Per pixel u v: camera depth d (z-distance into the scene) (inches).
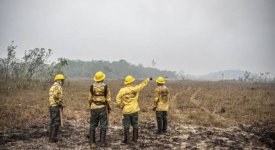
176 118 532.7
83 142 354.9
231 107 683.4
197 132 426.9
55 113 346.9
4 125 430.0
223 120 526.6
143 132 418.0
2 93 808.3
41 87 1035.3
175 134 410.9
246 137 402.9
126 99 354.9
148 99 826.2
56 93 343.6
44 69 1167.0
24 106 598.5
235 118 550.3
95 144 344.2
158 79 413.1
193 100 845.2
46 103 654.5
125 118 355.9
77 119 500.4
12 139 358.9
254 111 627.5
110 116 533.0
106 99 342.3
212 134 414.9
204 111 633.0
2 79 1041.5
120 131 421.1
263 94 1037.2
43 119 487.5
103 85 340.8
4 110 536.4
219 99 861.8
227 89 1378.0
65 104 656.4
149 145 347.6
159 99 409.4
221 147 346.9
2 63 1102.4
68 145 340.2
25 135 379.6
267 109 651.5
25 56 1130.7
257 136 411.5
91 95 343.3
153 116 553.6
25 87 994.7
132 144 350.9
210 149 338.0
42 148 325.1
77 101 714.8
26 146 331.0
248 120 530.9
